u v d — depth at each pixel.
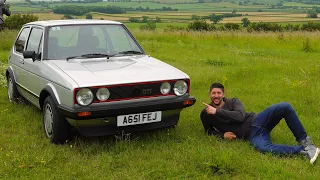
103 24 6.49
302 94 8.15
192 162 4.74
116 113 4.88
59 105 4.98
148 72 5.36
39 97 5.71
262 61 12.91
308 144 4.98
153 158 4.92
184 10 82.88
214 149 4.93
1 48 16.34
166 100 5.24
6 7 15.90
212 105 5.74
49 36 6.04
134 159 4.89
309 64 12.09
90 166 4.67
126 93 4.99
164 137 5.62
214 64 12.83
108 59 5.87
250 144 5.29
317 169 4.57
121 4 88.06
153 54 15.34
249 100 7.93
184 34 23.78
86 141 5.46
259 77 10.36
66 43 6.03
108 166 4.67
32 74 6.12
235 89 8.98
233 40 22.03
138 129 5.22
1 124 6.27
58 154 4.98
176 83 5.32
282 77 10.20
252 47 19.62
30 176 4.41
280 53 16.59
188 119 6.54
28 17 26.03
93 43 6.12
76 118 4.73
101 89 4.83
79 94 4.76
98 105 4.85
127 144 5.27
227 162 4.52
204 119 5.70
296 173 4.43
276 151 4.97
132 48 6.43
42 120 6.14
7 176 4.41
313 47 19.02
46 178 4.38
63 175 4.44
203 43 21.47
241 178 4.36
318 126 6.20
